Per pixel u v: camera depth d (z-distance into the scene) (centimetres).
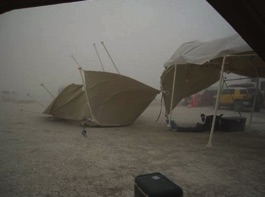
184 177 459
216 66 973
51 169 492
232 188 411
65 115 1153
